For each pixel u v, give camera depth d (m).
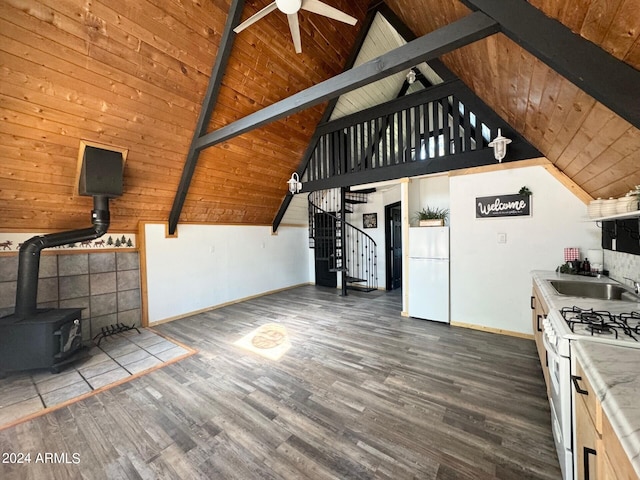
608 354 1.08
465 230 3.75
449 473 1.53
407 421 1.95
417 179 4.75
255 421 1.99
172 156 3.63
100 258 3.76
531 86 1.98
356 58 4.68
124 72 2.68
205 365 2.84
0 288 2.99
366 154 4.84
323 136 5.20
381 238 6.43
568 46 1.25
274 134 4.57
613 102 1.18
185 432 1.89
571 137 2.09
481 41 2.12
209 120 3.52
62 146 2.77
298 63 3.99
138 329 3.97
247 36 3.29
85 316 3.61
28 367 2.61
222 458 1.67
